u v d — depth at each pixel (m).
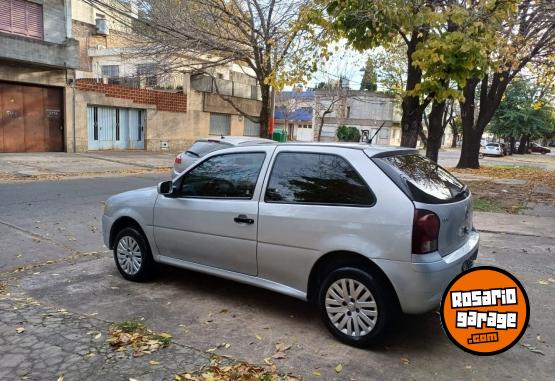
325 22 8.91
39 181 13.05
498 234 8.02
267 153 4.49
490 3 8.11
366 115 51.75
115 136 24.39
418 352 3.80
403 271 3.59
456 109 42.81
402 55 24.03
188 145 28.36
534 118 48.66
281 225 4.16
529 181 17.11
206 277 5.59
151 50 19.72
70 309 4.52
